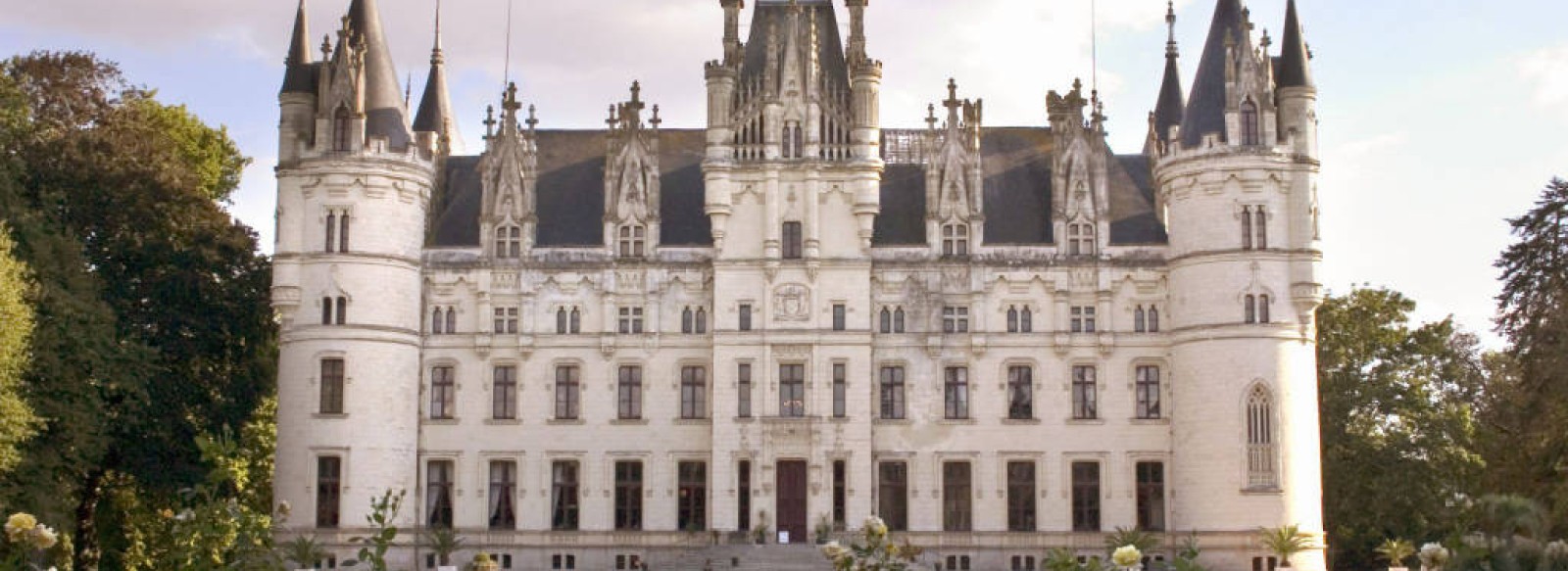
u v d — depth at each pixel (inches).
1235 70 3203.7
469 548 3302.2
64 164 3070.9
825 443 3272.6
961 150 3383.4
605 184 3412.9
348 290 3201.3
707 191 3331.7
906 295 3339.1
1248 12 3255.4
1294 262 3176.7
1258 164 3166.8
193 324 3137.3
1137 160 3563.0
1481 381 4084.6
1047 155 3523.6
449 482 3324.3
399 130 3282.5
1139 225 3398.1
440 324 3358.8
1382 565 3959.2
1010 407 3314.5
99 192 3083.2
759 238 3324.3
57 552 2628.0
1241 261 3159.5
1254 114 3196.4
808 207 3316.9
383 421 3216.0
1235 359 3142.2
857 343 3292.3
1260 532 3090.6
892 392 3324.3
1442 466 3555.6
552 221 3440.0
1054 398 3307.1
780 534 3235.7
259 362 3358.8
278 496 3186.5
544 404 3341.5
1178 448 3218.5
